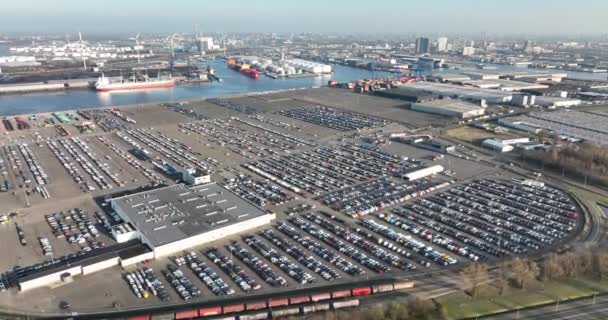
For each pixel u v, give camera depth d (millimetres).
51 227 131625
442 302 94875
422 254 116812
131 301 97188
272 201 151750
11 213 140250
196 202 141875
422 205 148250
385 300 96500
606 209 141625
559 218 136250
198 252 117812
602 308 91875
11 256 115062
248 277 106438
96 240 123250
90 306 95438
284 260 113812
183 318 90562
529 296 96562
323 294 96500
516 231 128875
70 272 104938
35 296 98875
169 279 105375
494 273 106188
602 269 102688
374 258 115250
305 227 131500
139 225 126125
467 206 147000
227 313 92312
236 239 125062
